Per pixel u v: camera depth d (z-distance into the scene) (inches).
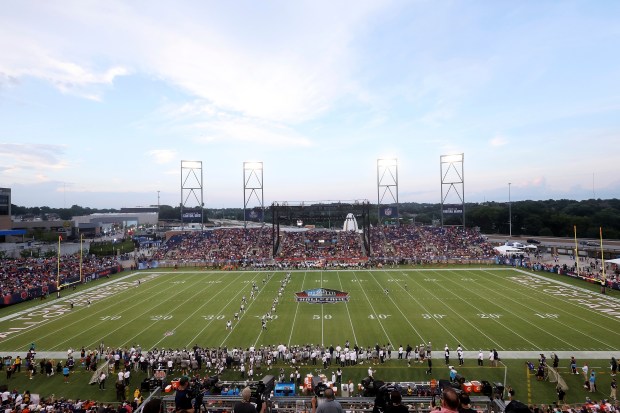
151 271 3061.0
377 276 2682.1
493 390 983.0
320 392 546.9
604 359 1234.6
